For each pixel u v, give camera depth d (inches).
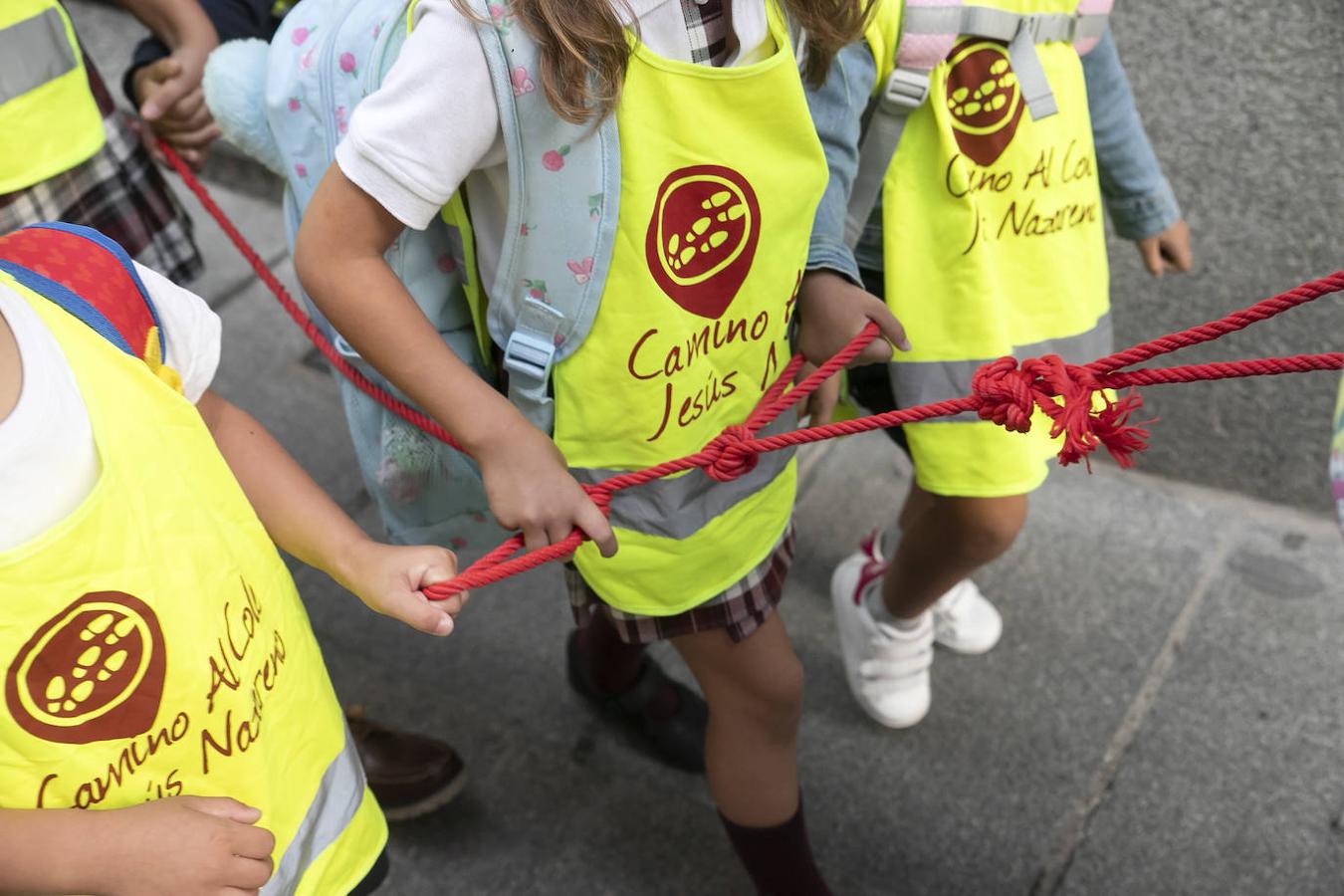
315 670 45.6
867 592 78.5
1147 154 69.1
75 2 133.9
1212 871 72.2
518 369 49.1
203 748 39.3
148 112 66.6
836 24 48.5
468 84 43.2
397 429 54.6
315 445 102.3
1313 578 87.0
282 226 124.2
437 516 57.7
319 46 49.7
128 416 37.5
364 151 44.5
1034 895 72.0
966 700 81.9
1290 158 79.4
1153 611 86.1
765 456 54.6
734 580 55.8
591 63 42.0
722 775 61.7
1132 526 92.3
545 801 77.7
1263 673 81.6
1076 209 61.7
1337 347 84.6
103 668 36.3
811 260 54.6
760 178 46.6
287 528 47.3
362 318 47.5
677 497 52.2
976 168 58.6
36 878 35.9
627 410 49.8
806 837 66.1
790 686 59.6
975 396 42.8
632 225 45.4
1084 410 39.2
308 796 44.4
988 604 85.3
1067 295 62.7
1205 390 90.1
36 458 34.9
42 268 38.6
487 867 74.4
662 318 47.5
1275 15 75.4
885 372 65.7
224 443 47.0
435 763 74.6
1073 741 79.0
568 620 88.4
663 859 74.4
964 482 63.0
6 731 34.9
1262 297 85.0
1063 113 59.6
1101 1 58.2
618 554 53.3
